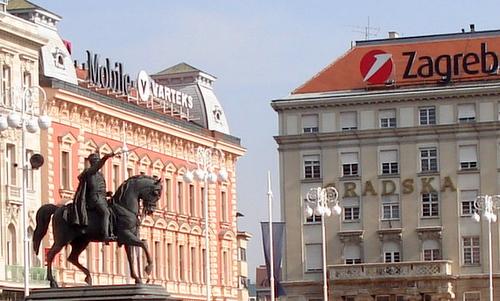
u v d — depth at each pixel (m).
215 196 131.12
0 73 91.50
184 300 122.25
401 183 141.00
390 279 137.38
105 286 44.25
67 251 98.62
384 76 142.38
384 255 141.12
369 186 141.75
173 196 121.75
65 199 100.31
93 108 104.88
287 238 143.12
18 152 93.38
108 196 47.59
